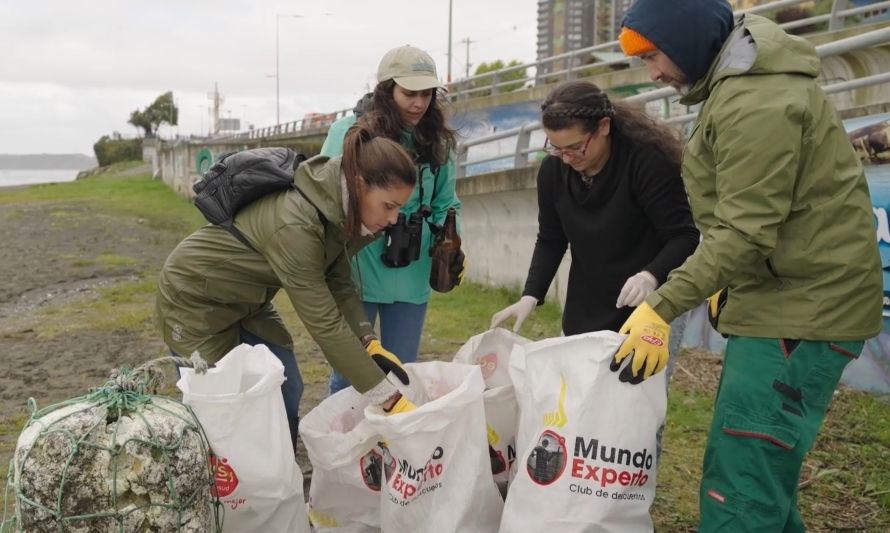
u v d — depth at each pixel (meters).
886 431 4.27
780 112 2.17
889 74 4.89
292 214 2.62
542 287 3.26
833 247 2.28
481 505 2.69
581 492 2.48
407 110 3.29
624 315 3.00
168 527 2.13
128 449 2.09
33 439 2.11
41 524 2.08
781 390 2.33
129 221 20.09
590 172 2.89
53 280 11.02
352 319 3.04
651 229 2.90
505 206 8.43
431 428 2.56
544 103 2.75
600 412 2.48
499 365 3.15
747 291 2.42
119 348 6.86
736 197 2.22
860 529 3.29
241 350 2.71
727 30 2.38
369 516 2.95
